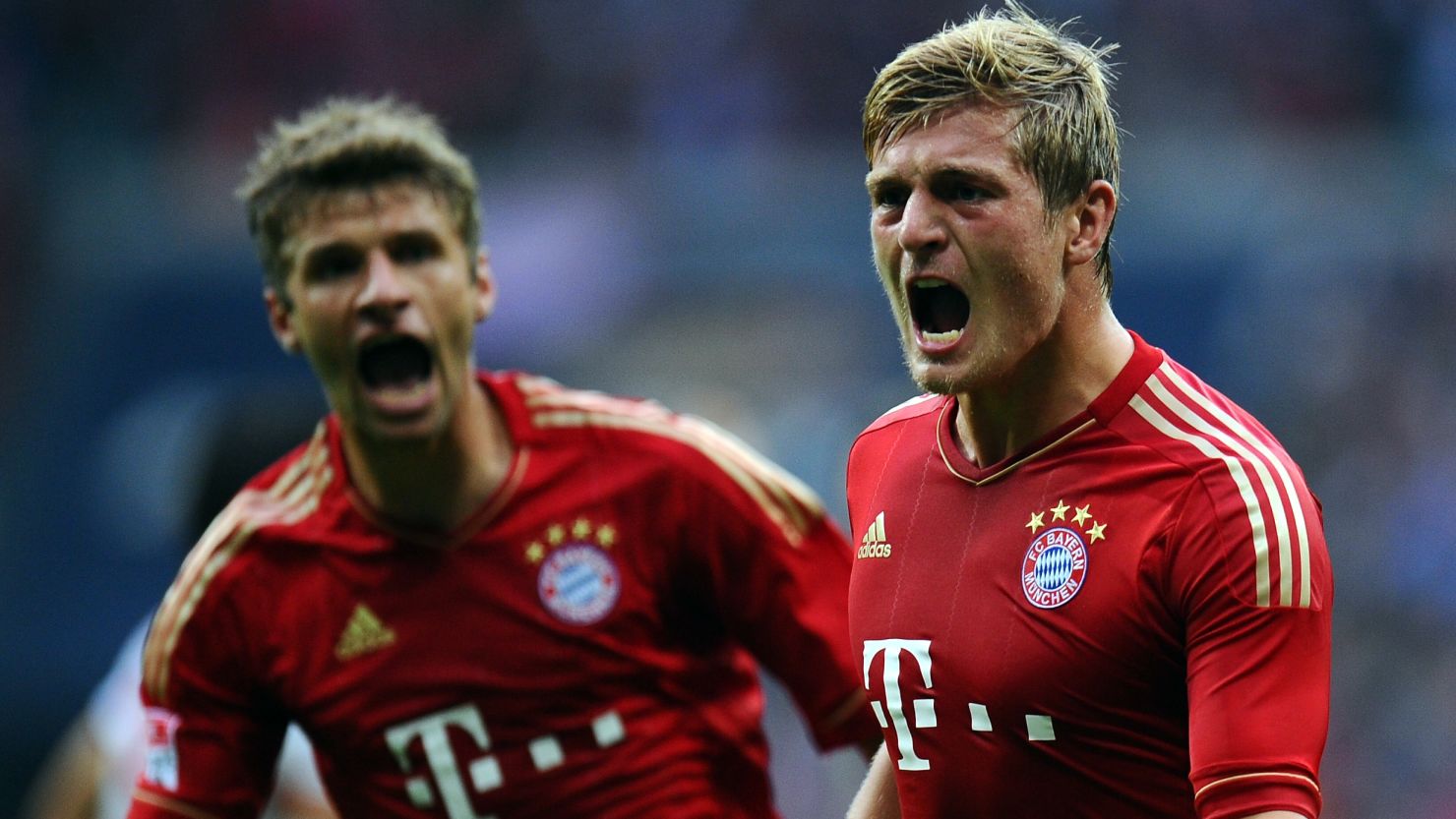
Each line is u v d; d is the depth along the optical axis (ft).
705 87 175.83
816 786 110.01
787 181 140.26
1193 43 169.17
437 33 179.93
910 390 133.49
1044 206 31.22
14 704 127.65
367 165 44.78
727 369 136.56
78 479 133.90
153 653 47.16
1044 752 32.01
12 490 133.59
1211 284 133.69
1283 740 29.48
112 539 131.23
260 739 47.70
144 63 176.24
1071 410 32.53
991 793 32.78
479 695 45.44
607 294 140.67
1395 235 132.57
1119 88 167.43
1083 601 31.37
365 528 46.06
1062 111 31.40
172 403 135.85
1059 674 31.53
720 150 173.47
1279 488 30.53
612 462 46.37
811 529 47.03
